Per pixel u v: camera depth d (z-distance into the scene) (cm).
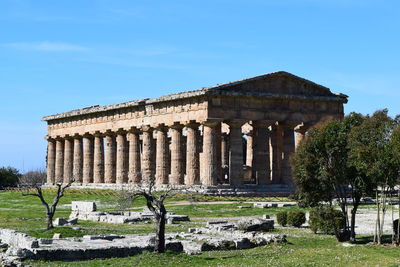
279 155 10856
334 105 10875
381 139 4547
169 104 10656
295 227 5900
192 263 3622
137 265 3512
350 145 4678
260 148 10281
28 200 9806
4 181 15300
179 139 10550
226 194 9469
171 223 6166
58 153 14238
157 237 3866
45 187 14088
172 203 8419
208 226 5291
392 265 3553
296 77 10488
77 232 4991
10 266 3356
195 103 10050
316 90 10738
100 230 5303
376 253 4019
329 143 4784
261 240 4591
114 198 9419
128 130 11694
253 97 10100
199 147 11225
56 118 14075
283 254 4044
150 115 11106
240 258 3862
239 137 10031
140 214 6712
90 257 3753
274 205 7888
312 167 4922
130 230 5394
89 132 12962
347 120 4944
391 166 4466
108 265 3506
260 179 10250
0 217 6738
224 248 4303
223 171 11969
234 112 9975
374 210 7412
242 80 10000
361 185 4741
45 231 4956
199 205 8075
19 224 5903
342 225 5106
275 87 10375
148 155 11194
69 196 10338
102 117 12550
